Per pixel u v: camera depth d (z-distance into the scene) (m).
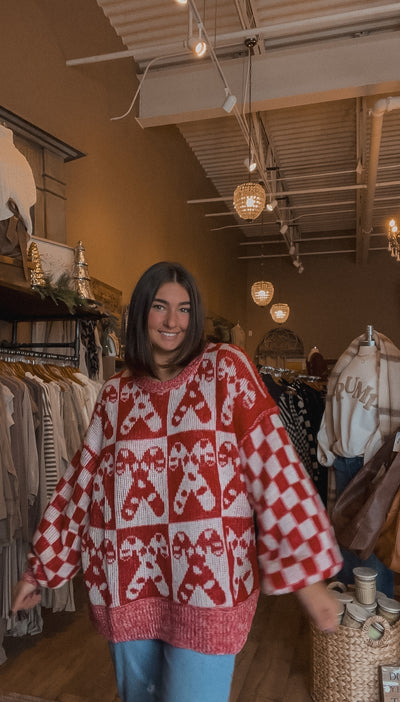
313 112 7.59
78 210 4.87
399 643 1.98
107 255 5.44
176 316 1.11
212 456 1.03
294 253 11.47
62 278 3.54
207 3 5.52
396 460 2.12
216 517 1.01
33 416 2.59
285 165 9.33
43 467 2.57
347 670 1.93
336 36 6.09
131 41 6.10
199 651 0.99
